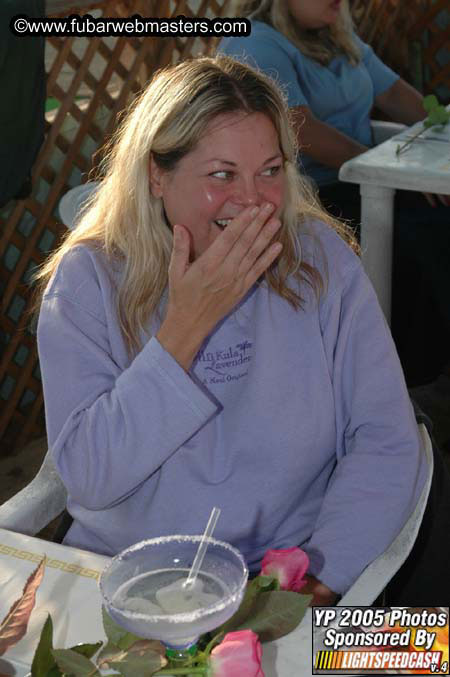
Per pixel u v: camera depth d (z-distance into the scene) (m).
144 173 1.32
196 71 1.29
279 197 1.32
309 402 1.37
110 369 1.31
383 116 4.04
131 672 0.81
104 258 1.36
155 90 1.33
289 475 1.35
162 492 1.33
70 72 3.73
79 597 1.06
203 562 0.95
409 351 2.78
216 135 1.26
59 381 1.31
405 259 2.75
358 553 1.31
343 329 1.41
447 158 2.49
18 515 1.38
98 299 1.34
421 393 3.11
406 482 1.36
